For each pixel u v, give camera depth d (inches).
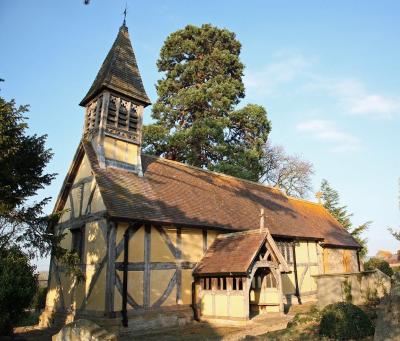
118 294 457.4
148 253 505.4
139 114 653.3
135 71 681.0
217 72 1234.0
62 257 457.1
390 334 273.7
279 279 537.6
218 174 853.2
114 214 476.1
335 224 1045.8
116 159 597.0
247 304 481.4
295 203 1000.2
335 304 372.8
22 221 435.8
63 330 333.4
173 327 485.4
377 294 556.4
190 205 621.3
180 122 1176.8
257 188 928.9
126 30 731.4
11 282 382.9
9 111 410.6
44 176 470.9
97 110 614.2
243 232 569.6
